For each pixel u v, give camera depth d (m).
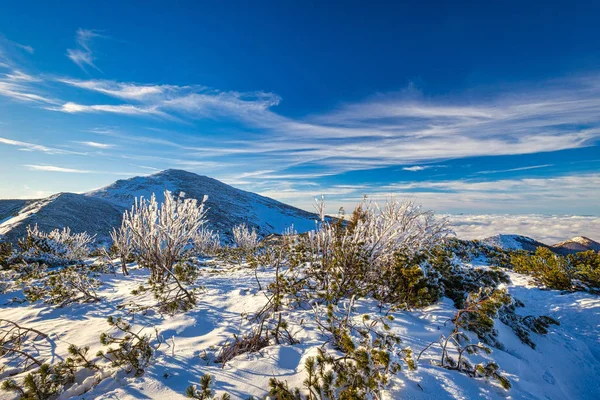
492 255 14.36
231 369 2.68
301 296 4.71
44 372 2.42
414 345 3.23
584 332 5.32
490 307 3.47
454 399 2.31
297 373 2.62
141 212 7.05
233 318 4.08
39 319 4.49
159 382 2.50
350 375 2.33
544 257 10.62
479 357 3.09
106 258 10.16
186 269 6.50
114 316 4.29
